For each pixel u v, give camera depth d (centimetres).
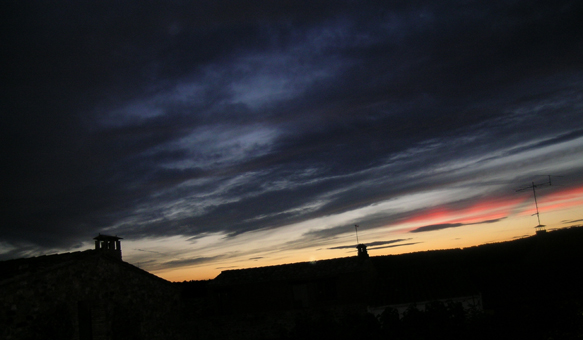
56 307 1766
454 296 2325
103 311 2034
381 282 3062
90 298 1967
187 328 3036
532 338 1067
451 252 5516
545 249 3841
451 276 2848
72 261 1895
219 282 3244
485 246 5359
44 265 1825
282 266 3381
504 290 2894
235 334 2994
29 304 1650
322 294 3067
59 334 1748
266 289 3152
